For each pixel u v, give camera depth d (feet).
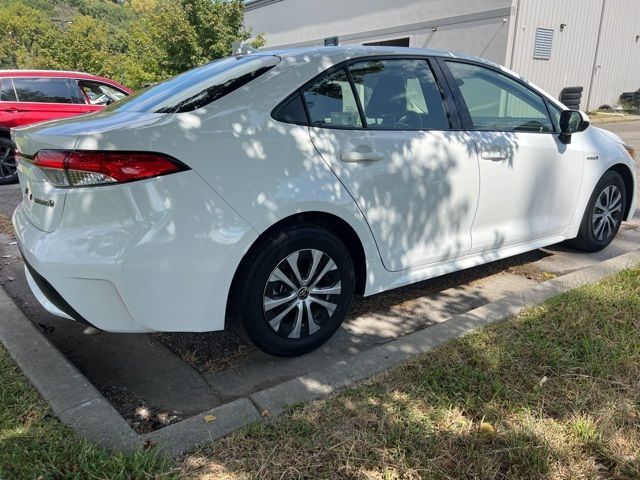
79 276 7.63
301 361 9.68
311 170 8.96
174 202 7.73
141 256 7.57
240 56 10.53
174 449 6.75
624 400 7.74
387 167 9.87
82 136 7.49
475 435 7.07
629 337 9.34
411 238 10.55
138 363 9.66
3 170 27.30
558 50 59.11
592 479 6.39
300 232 8.96
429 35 61.52
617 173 14.93
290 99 9.05
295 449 6.83
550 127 13.32
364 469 6.53
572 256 15.24
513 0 52.70
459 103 11.41
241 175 8.27
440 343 9.30
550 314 10.21
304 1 80.28
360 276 10.31
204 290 8.07
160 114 8.43
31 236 8.30
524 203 12.57
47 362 8.64
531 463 6.59
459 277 13.75
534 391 7.93
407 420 7.36
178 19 46.96
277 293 9.11
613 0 62.69
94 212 7.60
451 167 10.82
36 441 6.73
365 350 10.11
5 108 26.84
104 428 7.04
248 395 8.68
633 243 16.38
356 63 10.05
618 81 68.44
